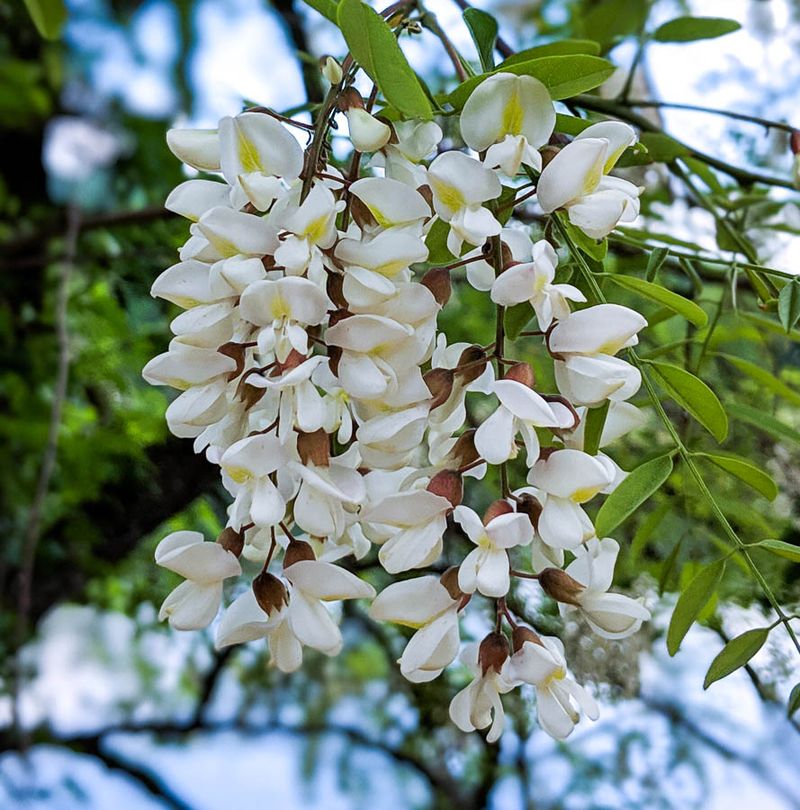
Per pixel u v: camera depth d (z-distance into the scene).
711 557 0.49
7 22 0.76
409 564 0.33
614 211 0.33
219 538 0.34
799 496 0.52
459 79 0.39
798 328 0.41
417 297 0.32
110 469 0.68
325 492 0.32
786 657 0.49
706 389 0.36
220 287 0.33
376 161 0.36
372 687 0.86
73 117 0.78
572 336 0.33
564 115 0.35
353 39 0.33
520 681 0.33
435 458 0.35
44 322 0.69
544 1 0.67
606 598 0.34
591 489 0.33
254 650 0.83
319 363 0.34
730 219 0.49
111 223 0.64
